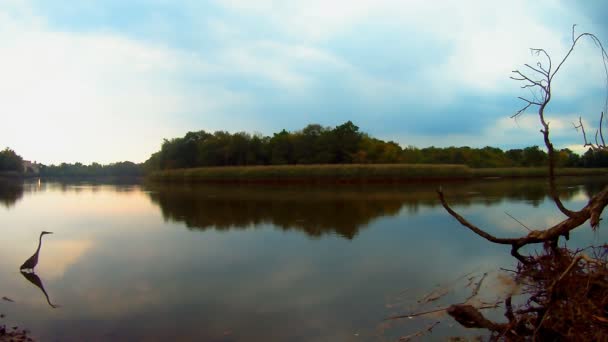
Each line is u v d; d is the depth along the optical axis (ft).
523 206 79.36
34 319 25.95
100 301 29.35
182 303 28.63
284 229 57.77
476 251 42.11
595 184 153.99
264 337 22.86
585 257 18.45
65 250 46.70
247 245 47.55
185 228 60.70
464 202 89.40
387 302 27.84
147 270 37.52
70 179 375.25
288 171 205.77
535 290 22.97
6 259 42.93
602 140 19.21
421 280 32.55
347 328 23.73
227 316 26.03
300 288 31.45
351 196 111.75
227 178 221.87
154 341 22.56
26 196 133.80
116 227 62.95
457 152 328.90
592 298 18.43
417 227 57.41
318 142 259.19
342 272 35.53
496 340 20.51
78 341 22.59
